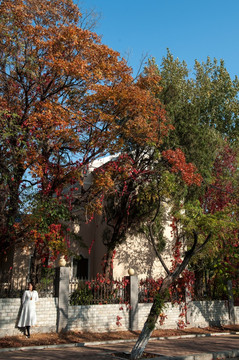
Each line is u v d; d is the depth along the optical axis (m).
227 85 27.66
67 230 16.55
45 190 13.39
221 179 18.78
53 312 12.19
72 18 14.57
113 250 17.27
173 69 23.06
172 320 15.36
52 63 13.09
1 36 12.58
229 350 10.40
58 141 14.30
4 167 12.35
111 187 14.91
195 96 24.78
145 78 15.71
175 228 17.05
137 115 14.92
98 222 20.28
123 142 14.84
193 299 17.11
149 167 16.08
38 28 13.12
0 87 13.55
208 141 18.00
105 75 14.76
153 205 17.33
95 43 14.54
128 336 12.84
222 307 17.73
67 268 12.91
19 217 12.79
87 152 14.73
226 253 14.27
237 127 26.91
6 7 12.48
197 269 17.58
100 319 13.24
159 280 16.09
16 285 17.56
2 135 11.98
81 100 14.85
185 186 15.77
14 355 8.91
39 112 13.34
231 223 10.86
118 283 14.70
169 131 16.67
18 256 18.16
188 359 9.04
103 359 8.50
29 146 12.80
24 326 11.13
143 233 18.50
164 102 17.55
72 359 8.41
